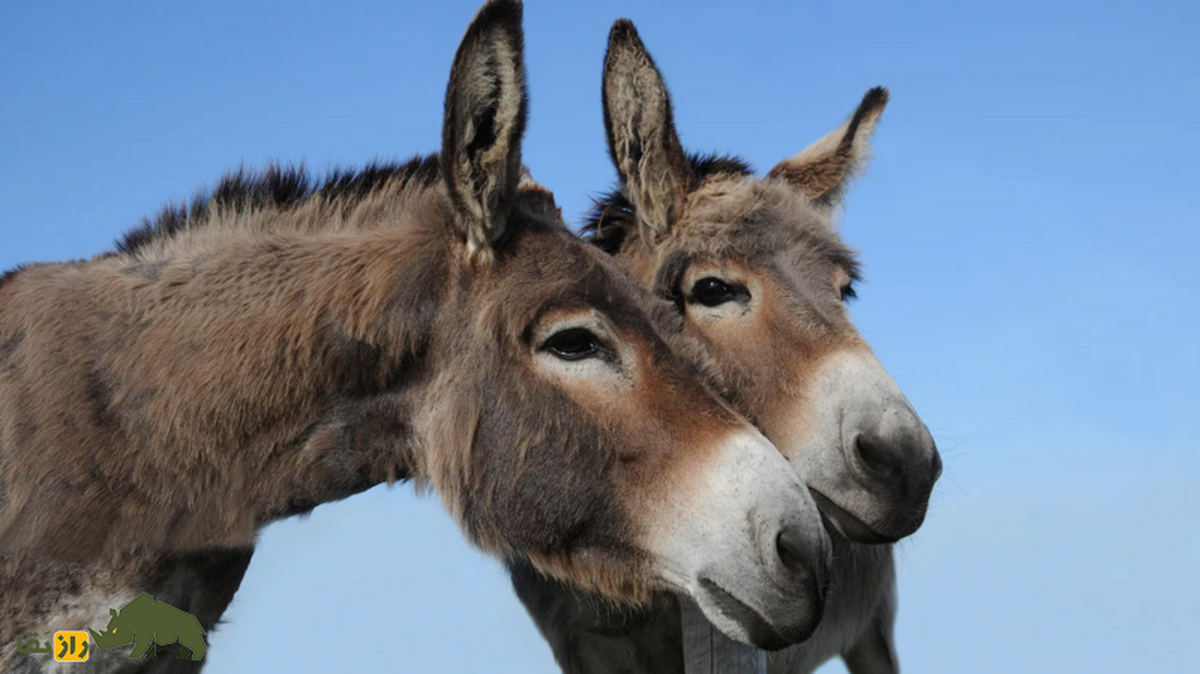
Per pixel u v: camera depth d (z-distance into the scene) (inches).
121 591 167.9
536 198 189.5
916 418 212.7
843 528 219.0
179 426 171.5
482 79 169.2
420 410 178.1
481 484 172.4
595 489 167.3
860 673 304.0
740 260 235.0
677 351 172.2
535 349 170.1
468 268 175.2
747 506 158.1
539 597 247.3
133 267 185.6
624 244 263.1
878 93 283.6
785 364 224.8
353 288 177.5
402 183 200.2
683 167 248.7
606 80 245.4
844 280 247.3
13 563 165.2
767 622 156.7
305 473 175.9
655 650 244.1
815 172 276.1
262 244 183.8
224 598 184.4
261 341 174.9
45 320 179.3
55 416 171.5
